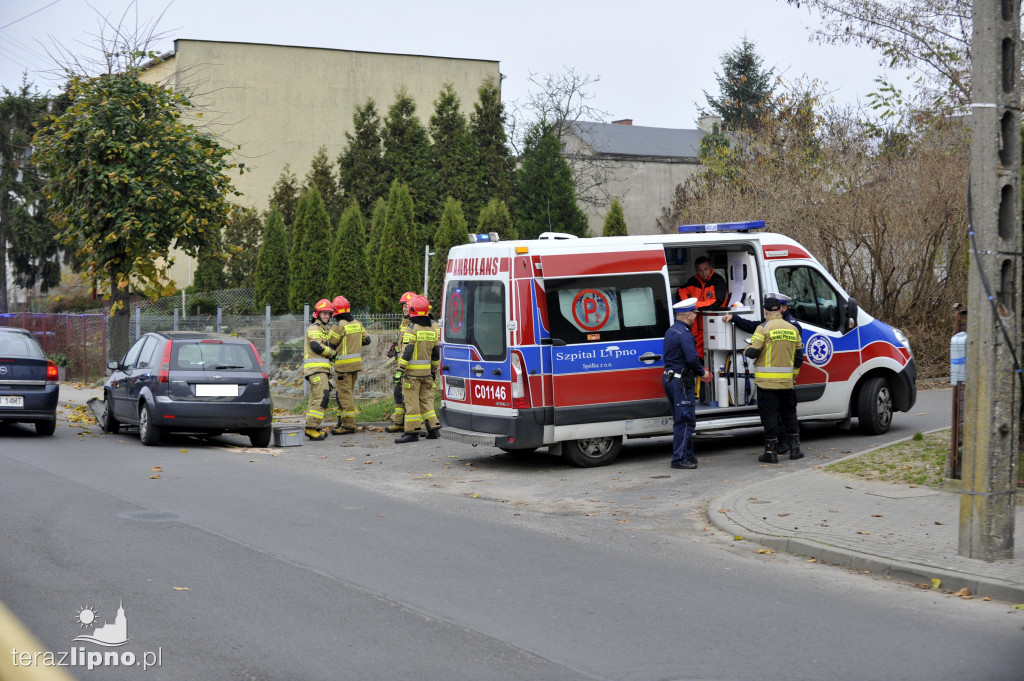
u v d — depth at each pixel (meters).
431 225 36.25
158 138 18.95
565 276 11.61
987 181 7.27
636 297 11.99
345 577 6.85
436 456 13.12
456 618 5.95
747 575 7.11
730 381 12.48
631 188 46.75
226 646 5.36
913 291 20.44
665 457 12.53
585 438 11.70
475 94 47.75
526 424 11.39
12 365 14.82
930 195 19.55
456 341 12.42
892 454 11.16
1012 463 7.24
